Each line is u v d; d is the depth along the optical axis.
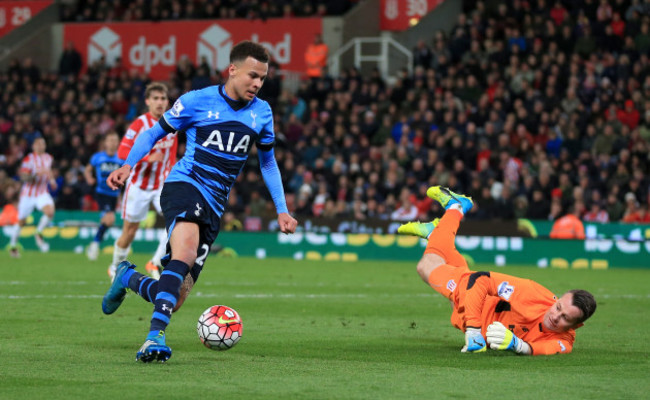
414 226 26.05
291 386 17.17
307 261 66.06
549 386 17.58
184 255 20.08
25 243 75.06
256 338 25.00
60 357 20.56
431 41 94.19
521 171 69.62
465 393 16.69
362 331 27.09
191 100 20.78
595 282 50.19
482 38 85.12
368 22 94.56
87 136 85.31
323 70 89.44
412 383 17.72
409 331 27.23
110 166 56.03
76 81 95.12
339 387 17.14
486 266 64.06
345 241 69.12
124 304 33.84
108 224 58.22
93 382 17.27
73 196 79.56
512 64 79.38
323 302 36.47
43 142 64.81
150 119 38.22
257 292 40.59
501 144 72.06
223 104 20.88
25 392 16.22
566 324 21.66
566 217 65.00
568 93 75.38
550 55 79.06
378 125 79.50
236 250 71.38
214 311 21.52
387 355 21.86
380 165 73.94
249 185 75.50
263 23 94.81
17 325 26.81
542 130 73.50
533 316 22.06
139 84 90.44
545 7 85.19
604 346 24.19
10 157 86.00
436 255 23.91
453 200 24.61
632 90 75.38
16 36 107.38
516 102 75.62
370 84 84.50
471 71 81.31
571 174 69.06
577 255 64.44
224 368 19.31
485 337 22.59
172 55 98.06
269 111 21.56
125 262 21.94
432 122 77.19
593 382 18.11
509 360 21.16
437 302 37.09
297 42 93.88
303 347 23.20
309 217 70.06
